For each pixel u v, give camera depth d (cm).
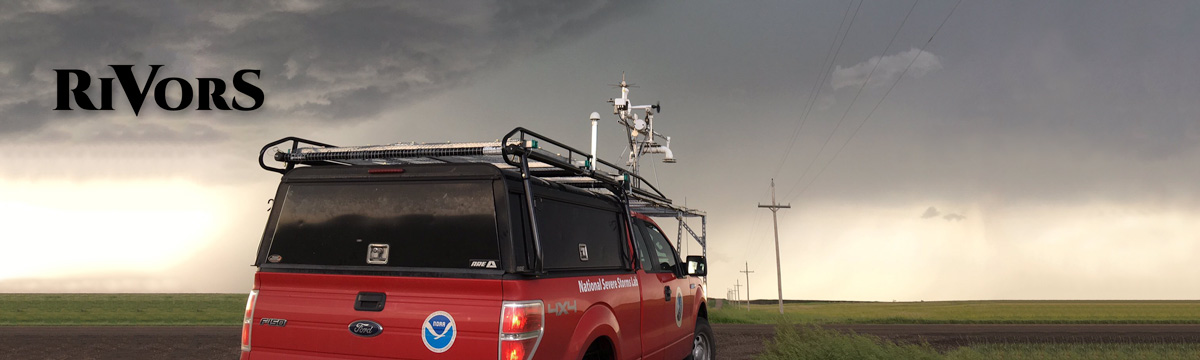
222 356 1491
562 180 580
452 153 470
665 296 720
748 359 1417
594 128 1115
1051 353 1476
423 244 464
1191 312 5369
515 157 484
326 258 482
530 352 439
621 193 643
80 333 2105
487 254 450
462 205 467
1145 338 2091
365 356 455
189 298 6650
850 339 1102
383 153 488
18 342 1781
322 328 466
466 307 441
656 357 689
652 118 2380
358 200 491
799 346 1073
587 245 562
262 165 509
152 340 1853
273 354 477
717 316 3162
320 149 511
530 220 455
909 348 1131
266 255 496
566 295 493
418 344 444
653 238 747
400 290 456
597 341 568
